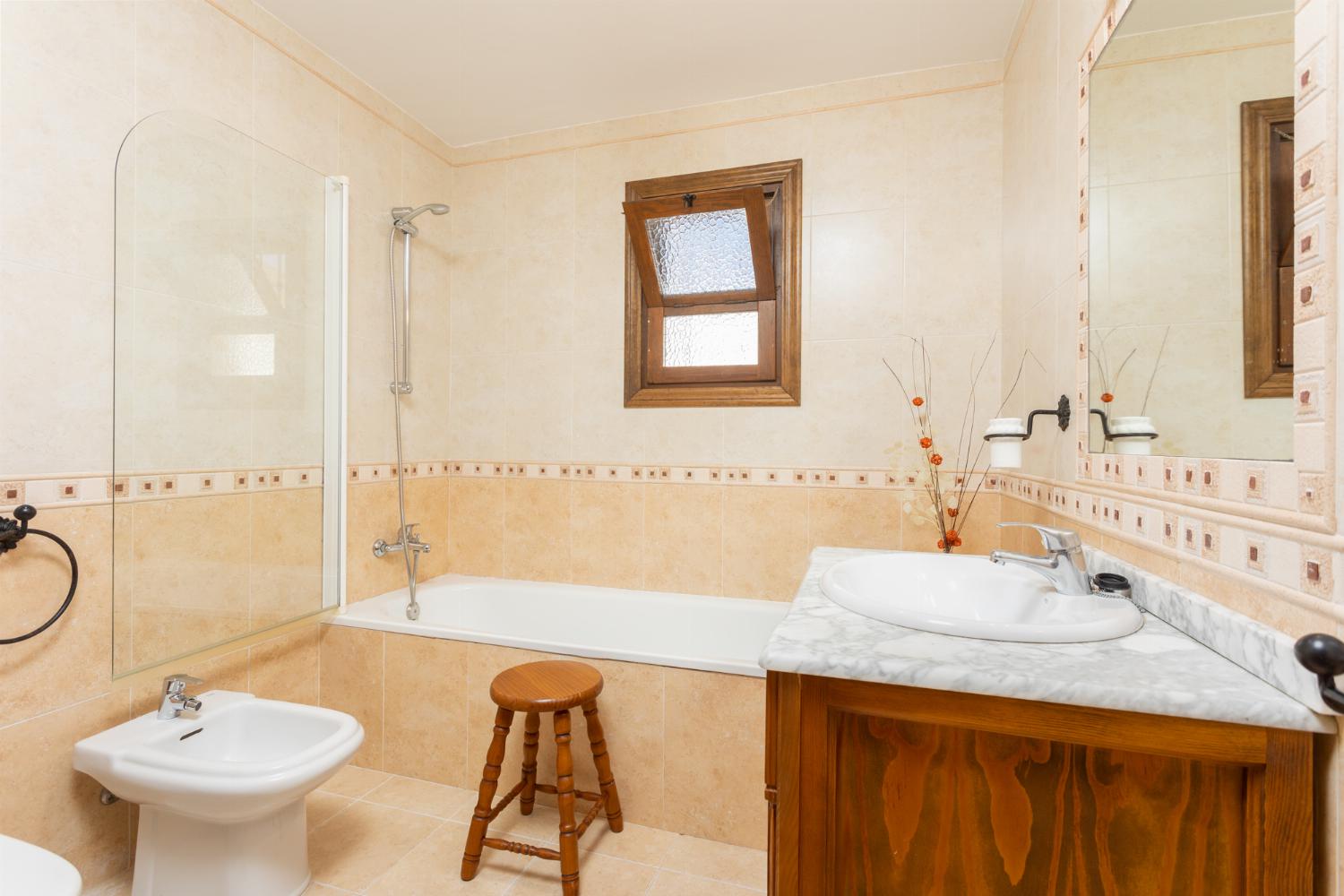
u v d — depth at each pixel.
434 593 2.48
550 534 2.64
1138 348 1.09
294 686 2.07
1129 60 1.13
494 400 2.72
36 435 1.39
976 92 2.15
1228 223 0.84
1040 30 1.67
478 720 1.97
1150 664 0.77
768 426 2.37
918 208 2.21
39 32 1.39
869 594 1.26
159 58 1.64
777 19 1.94
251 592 1.88
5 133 1.34
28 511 1.32
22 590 1.37
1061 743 0.74
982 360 2.14
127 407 1.56
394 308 2.45
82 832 1.49
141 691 1.61
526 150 2.67
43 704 1.41
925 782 0.79
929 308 2.20
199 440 1.73
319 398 2.11
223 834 1.39
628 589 2.53
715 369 2.44
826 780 0.81
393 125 2.46
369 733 2.09
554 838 1.73
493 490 2.71
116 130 1.54
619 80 2.28
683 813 1.75
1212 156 0.88
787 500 2.35
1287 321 0.72
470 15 1.94
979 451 2.15
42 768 1.41
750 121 2.38
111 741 1.41
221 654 1.80
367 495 2.36
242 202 1.84
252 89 1.90
